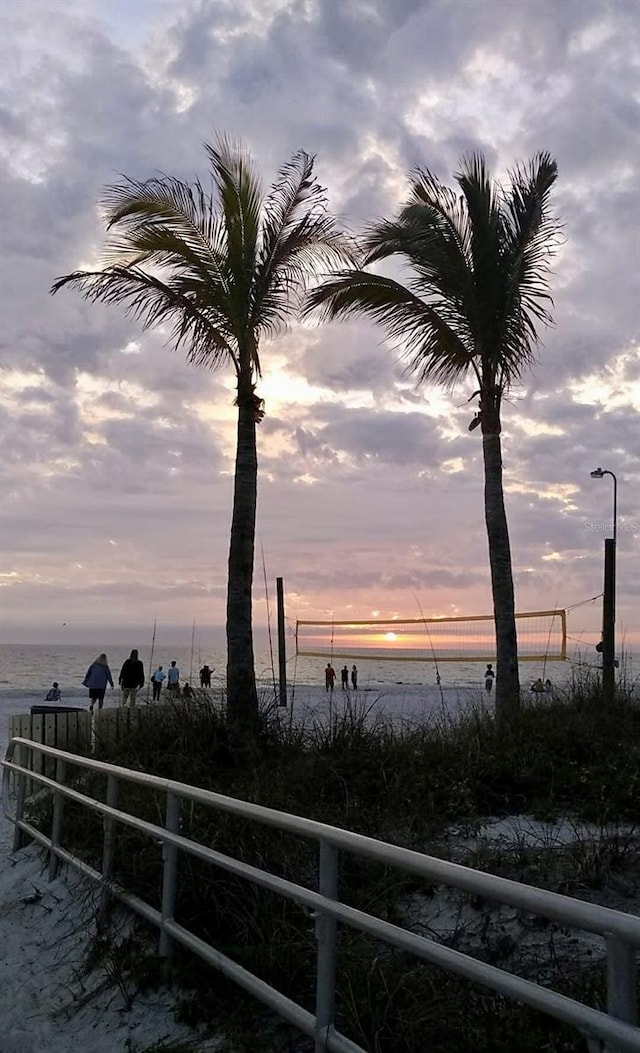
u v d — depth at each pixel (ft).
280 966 14.42
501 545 39.60
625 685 38.47
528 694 39.47
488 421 40.65
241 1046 13.30
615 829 20.21
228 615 32.50
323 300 40.60
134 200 34.09
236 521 33.63
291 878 17.24
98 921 18.19
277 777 25.30
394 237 39.88
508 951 14.75
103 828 21.33
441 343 41.68
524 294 40.40
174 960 15.70
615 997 7.72
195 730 31.50
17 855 25.26
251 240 34.50
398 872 17.44
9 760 31.37
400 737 29.55
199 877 17.07
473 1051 12.02
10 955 18.56
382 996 13.03
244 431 34.63
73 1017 15.48
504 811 22.85
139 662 67.00
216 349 36.42
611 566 42.73
